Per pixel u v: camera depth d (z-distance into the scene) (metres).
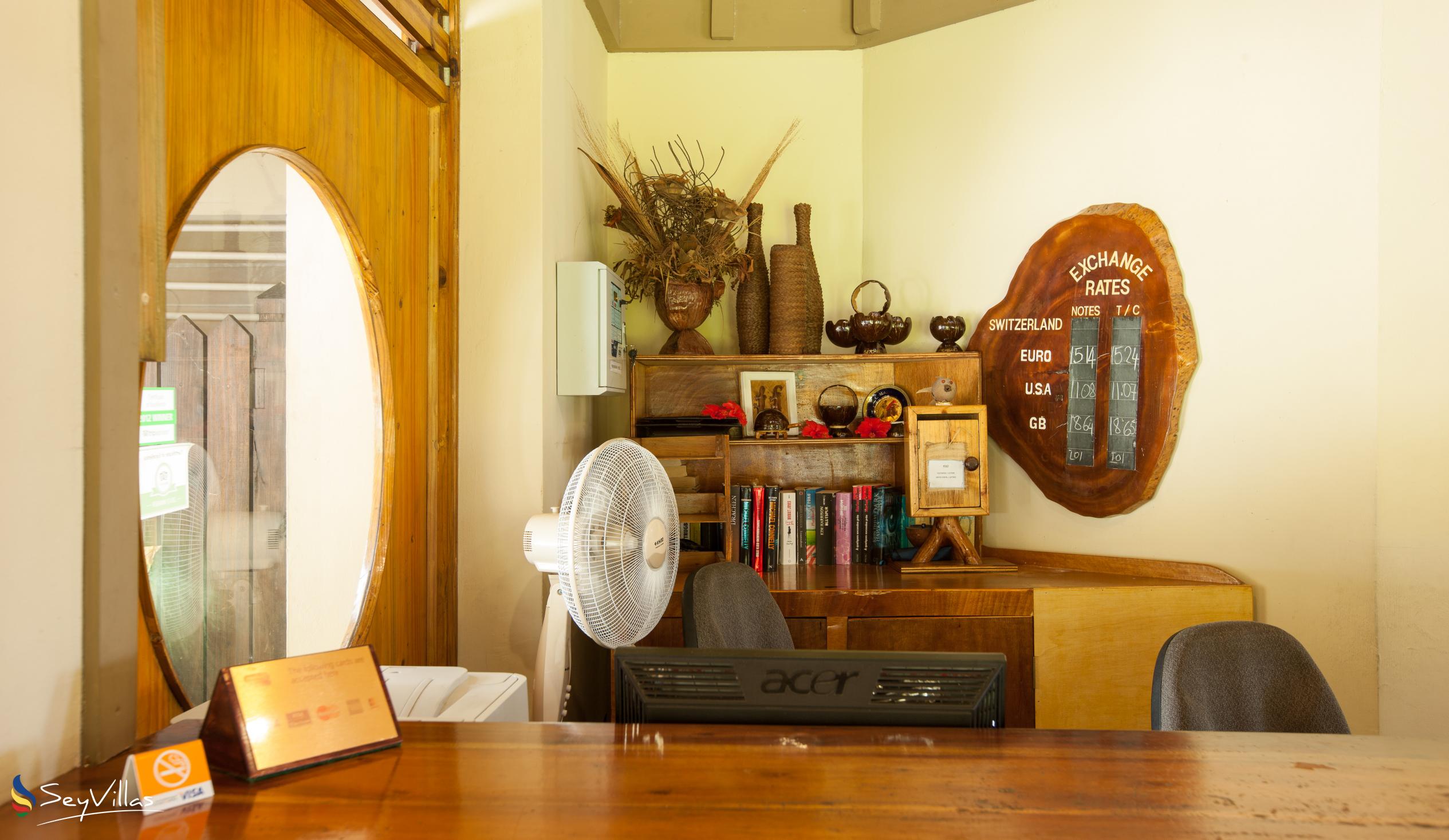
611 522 1.73
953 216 3.18
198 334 1.55
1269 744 0.99
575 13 2.80
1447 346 2.18
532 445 2.33
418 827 0.78
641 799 0.83
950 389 3.00
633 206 2.91
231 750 0.90
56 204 0.89
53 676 0.89
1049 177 2.96
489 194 2.34
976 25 3.12
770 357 3.01
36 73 0.87
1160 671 1.39
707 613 1.69
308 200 1.76
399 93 2.00
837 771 0.90
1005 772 0.89
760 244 3.23
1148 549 2.76
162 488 1.48
